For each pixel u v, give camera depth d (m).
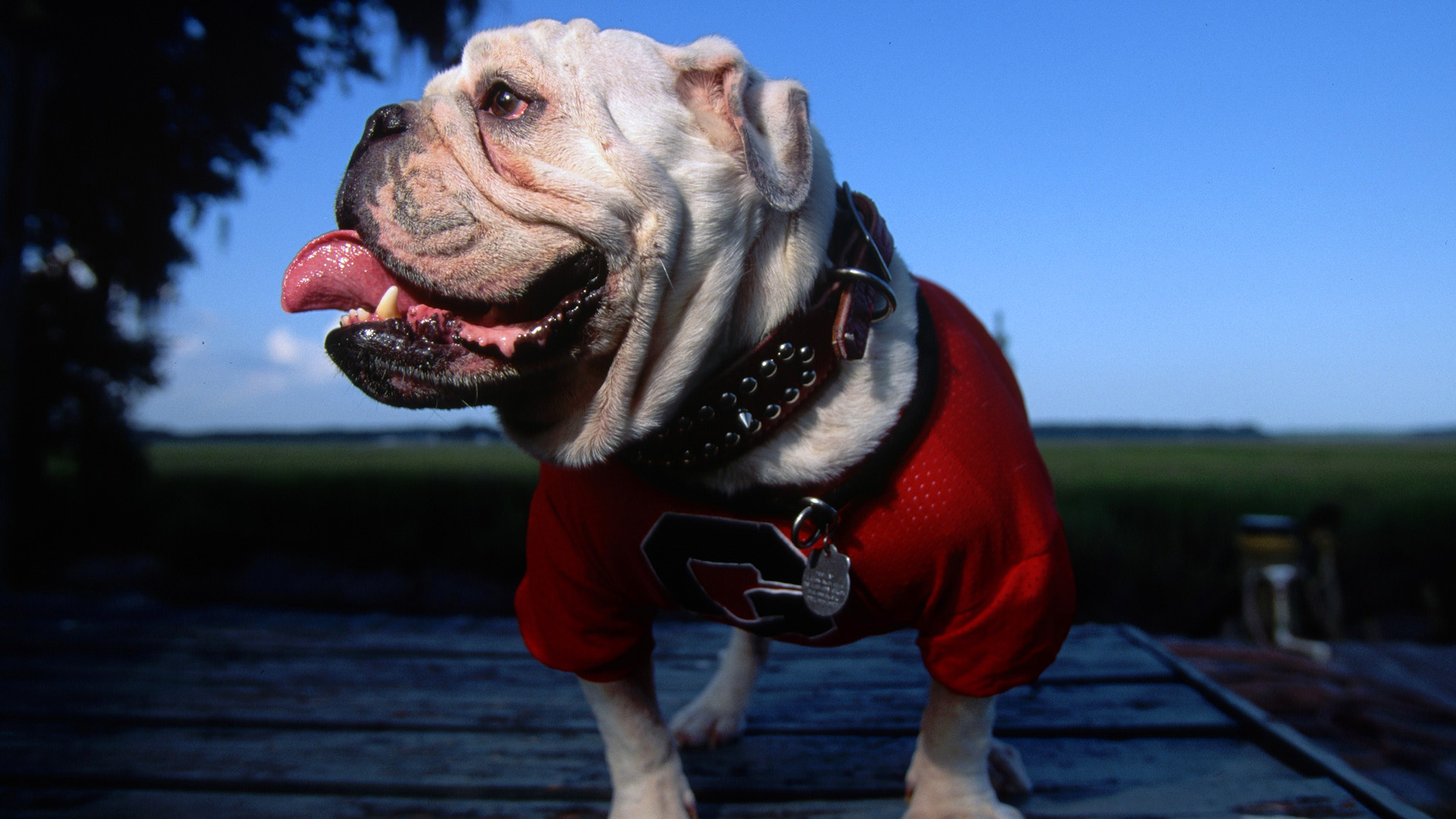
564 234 1.20
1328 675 3.45
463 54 1.38
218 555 9.12
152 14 7.82
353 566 9.45
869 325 1.27
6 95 4.59
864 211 1.41
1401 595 7.29
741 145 1.27
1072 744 2.03
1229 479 14.86
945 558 1.27
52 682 2.54
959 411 1.31
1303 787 1.77
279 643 2.97
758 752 2.00
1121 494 11.60
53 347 9.52
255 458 28.52
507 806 1.77
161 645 2.94
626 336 1.23
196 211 9.77
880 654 2.81
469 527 10.45
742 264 1.26
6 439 4.69
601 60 1.27
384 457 30.33
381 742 2.08
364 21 8.49
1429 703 3.20
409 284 1.28
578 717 2.23
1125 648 2.79
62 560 9.61
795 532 1.24
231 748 2.05
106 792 1.86
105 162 8.97
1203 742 2.04
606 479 1.36
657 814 1.51
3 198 4.61
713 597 1.42
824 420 1.26
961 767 1.50
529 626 1.54
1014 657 1.34
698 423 1.26
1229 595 4.61
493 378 1.23
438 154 1.26
